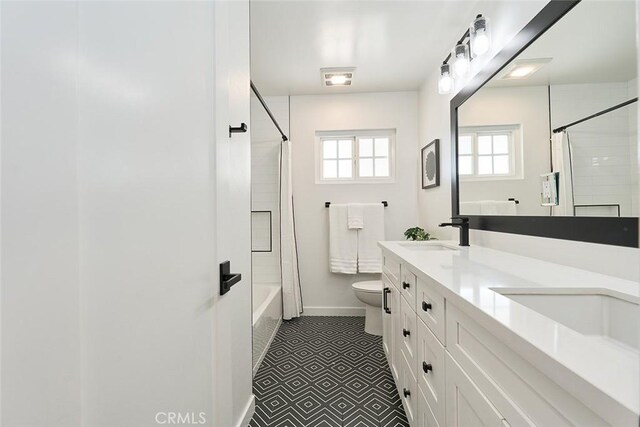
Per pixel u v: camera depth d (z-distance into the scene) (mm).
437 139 2498
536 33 1274
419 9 1834
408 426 1432
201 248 743
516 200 1451
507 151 1510
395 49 2287
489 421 650
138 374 510
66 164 384
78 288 398
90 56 422
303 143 3174
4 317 312
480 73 1744
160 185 579
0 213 310
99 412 427
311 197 3176
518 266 1163
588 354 449
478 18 1576
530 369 520
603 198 985
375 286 2594
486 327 628
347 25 1989
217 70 838
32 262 340
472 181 1874
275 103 3182
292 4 1782
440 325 952
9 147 320
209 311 781
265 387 1770
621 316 776
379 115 3127
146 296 534
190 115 697
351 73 2674
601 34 986
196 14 736
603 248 993
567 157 1130
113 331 456
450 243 1937
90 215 419
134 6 516
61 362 371
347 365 2025
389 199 3123
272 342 2422
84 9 413
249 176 1544
